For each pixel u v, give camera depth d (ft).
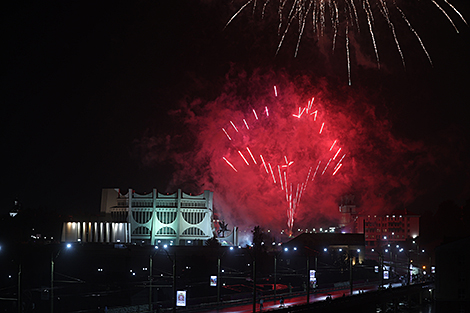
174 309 327.06
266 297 435.53
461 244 429.79
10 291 494.18
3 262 556.51
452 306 428.15
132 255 603.26
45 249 581.12
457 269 429.38
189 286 518.37
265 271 644.27
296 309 337.72
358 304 392.06
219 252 636.89
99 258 600.80
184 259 617.62
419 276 647.56
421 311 486.79
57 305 441.27
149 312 360.48
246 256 648.38
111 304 445.37
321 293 491.72
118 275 581.12
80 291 485.56
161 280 544.62
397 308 484.74
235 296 433.48
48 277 559.38
